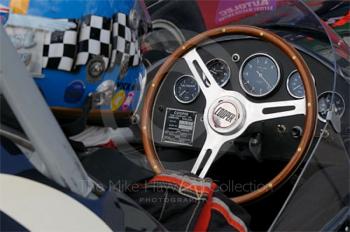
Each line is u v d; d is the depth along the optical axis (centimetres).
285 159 160
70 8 84
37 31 82
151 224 77
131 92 97
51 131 66
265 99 165
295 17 165
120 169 89
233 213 94
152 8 156
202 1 163
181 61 174
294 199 139
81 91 85
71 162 69
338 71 153
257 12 168
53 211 67
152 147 163
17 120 68
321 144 149
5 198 66
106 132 93
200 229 88
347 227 135
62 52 82
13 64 63
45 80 83
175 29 168
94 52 85
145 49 161
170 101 172
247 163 162
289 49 163
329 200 138
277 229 135
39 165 69
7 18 82
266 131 162
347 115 150
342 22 229
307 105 155
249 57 170
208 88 169
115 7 89
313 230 133
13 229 65
